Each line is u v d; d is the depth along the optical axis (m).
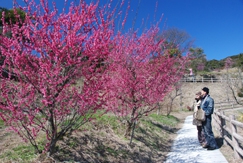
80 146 4.87
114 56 5.43
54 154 4.13
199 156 5.50
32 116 3.27
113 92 5.51
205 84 32.16
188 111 23.61
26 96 3.27
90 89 3.37
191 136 8.77
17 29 3.24
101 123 6.61
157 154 6.23
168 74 6.82
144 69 6.13
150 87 6.04
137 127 7.66
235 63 40.03
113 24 4.19
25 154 3.98
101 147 5.24
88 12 3.17
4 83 3.12
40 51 3.18
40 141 4.48
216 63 48.34
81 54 3.33
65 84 3.32
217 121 7.64
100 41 3.30
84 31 3.40
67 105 3.47
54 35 3.12
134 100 6.14
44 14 3.16
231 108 19.25
